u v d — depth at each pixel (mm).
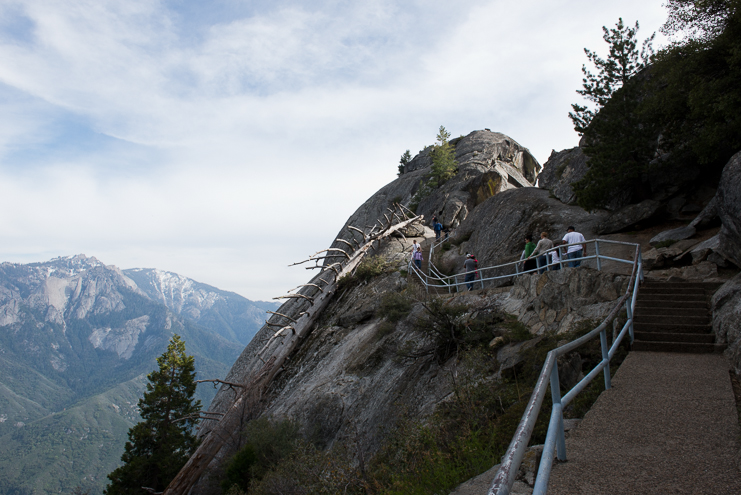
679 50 14953
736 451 3586
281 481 10000
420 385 12523
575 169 23500
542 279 12289
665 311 8852
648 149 17516
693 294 9305
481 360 10094
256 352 31750
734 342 6957
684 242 13297
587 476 3352
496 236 24203
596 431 4340
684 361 6941
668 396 5250
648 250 14414
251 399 19266
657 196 17641
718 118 13852
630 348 7941
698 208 16359
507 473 1687
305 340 23359
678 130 16609
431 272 24203
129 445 29000
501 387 8883
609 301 10148
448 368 12023
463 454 5629
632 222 17344
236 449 17844
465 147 54781
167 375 31172
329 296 25547
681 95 15336
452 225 38438
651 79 17016
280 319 34844
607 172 18266
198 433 28484
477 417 7523
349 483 7730
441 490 4801
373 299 21688
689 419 4441
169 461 27234
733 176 8875
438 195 44094
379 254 30344
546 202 23203
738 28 13016
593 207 19000
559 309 11242
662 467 3408
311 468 9531
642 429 4277
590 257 11258
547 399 7160
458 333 12883
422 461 5965
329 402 15578
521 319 12375
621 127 17828
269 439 14594
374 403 13953
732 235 9117
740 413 4492
